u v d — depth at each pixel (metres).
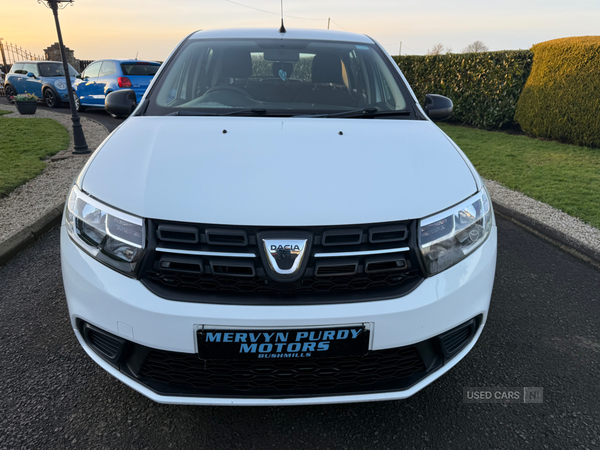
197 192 1.46
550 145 7.97
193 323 1.35
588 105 7.45
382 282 1.42
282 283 1.37
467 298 1.55
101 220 1.48
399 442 1.63
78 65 23.00
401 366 1.51
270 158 1.62
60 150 6.90
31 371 1.97
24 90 14.30
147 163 1.62
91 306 1.48
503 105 9.42
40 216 3.79
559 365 2.11
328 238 1.40
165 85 2.34
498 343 2.28
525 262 3.30
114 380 1.93
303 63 2.50
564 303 2.71
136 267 1.41
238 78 2.43
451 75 10.80
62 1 6.27
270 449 1.59
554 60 7.98
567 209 4.38
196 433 1.66
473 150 7.55
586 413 1.80
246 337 1.36
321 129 1.90
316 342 1.38
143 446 1.59
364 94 2.41
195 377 1.46
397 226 1.44
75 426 1.67
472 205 1.61
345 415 1.77
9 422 1.67
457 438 1.66
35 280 2.81
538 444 1.63
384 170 1.60
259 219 1.38
